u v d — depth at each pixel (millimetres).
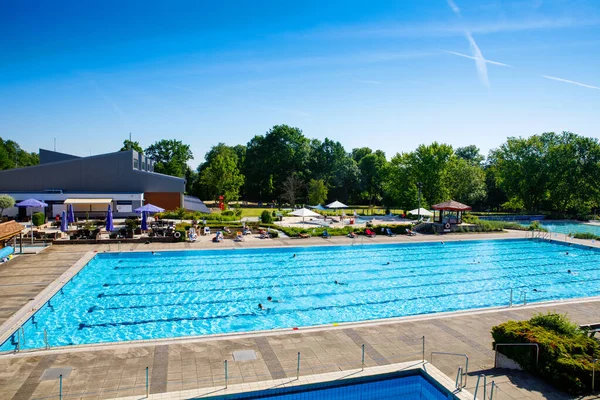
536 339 11188
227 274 24250
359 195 96250
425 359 12172
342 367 11484
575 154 63500
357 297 20422
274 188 89500
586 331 13203
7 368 10977
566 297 21016
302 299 19906
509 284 23297
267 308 18500
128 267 25422
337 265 27203
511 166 67375
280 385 10328
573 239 37781
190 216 48125
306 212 46719
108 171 51594
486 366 11781
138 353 12141
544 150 65688
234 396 9938
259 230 38469
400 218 57625
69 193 48656
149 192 53094
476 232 42688
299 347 12867
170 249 29328
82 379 10453
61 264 23891
